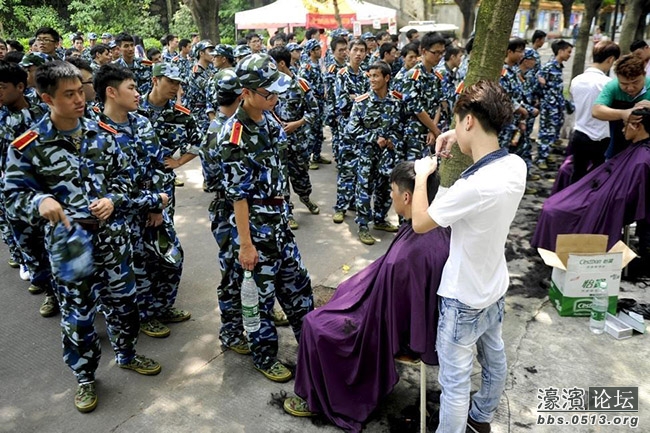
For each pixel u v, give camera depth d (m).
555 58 6.69
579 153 4.78
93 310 2.62
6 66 3.24
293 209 5.66
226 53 5.43
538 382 2.84
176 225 5.22
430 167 2.13
